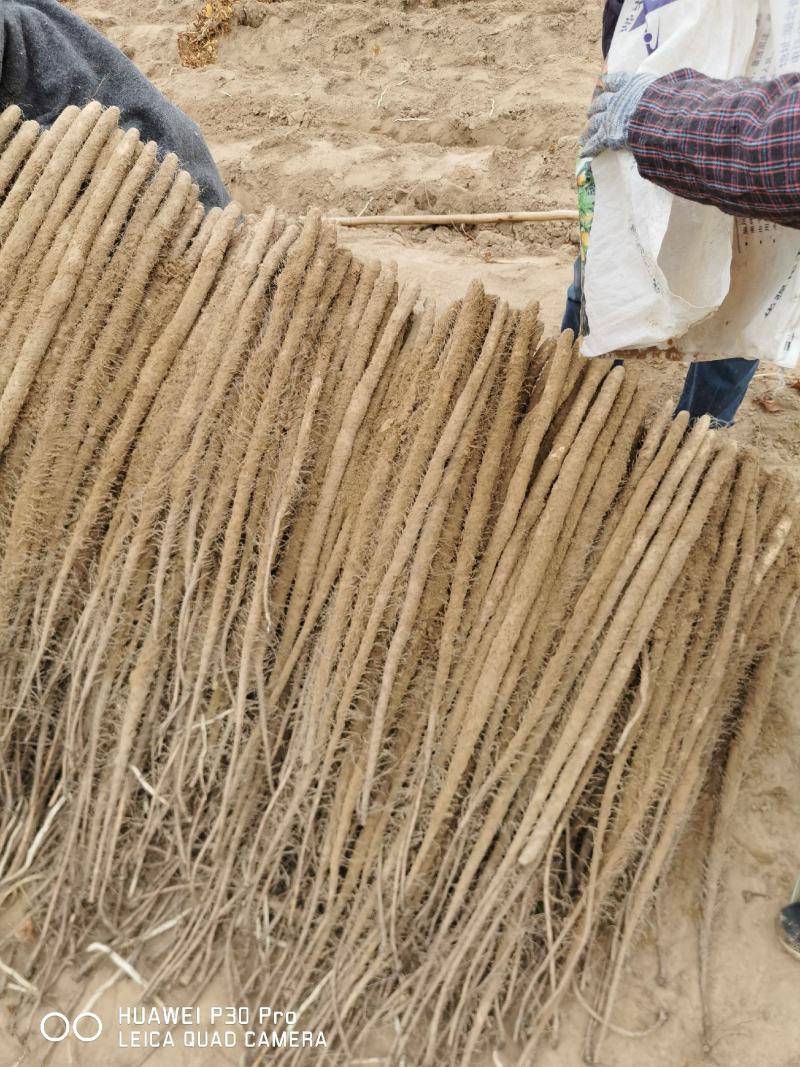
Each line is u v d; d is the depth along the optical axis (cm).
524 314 197
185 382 200
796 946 192
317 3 564
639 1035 186
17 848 211
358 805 190
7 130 213
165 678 202
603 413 189
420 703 192
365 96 509
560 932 188
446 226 423
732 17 164
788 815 216
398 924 190
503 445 193
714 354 196
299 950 192
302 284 202
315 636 198
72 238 203
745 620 196
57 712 211
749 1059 183
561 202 421
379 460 194
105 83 243
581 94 475
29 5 235
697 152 144
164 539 196
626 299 172
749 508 195
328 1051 186
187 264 208
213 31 560
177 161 215
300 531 200
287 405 198
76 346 201
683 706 190
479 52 516
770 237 175
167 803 200
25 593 203
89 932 202
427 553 187
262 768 201
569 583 187
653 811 191
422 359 197
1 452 202
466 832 187
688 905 202
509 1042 188
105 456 201
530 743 185
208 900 200
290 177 459
